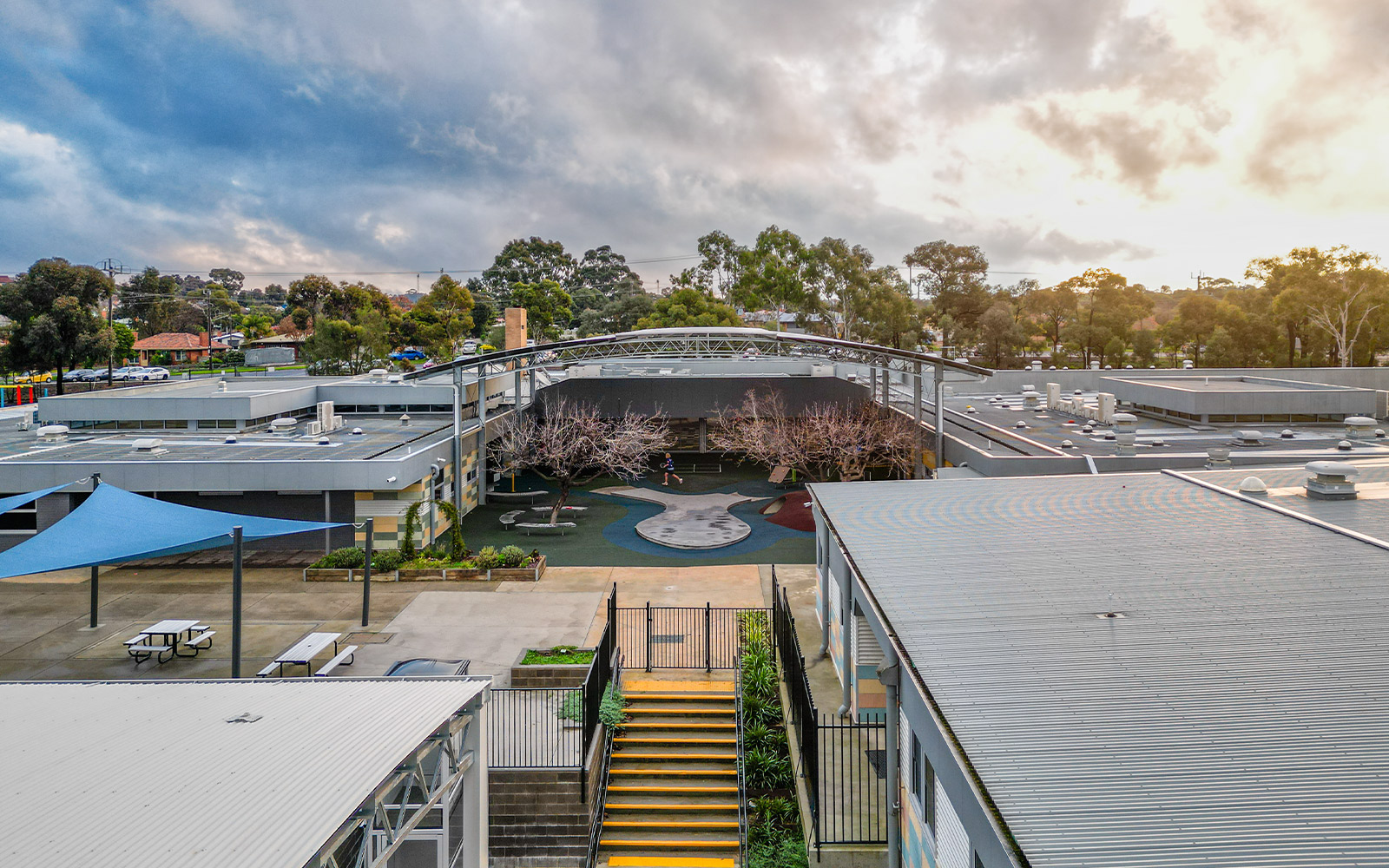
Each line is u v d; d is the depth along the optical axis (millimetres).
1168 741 8555
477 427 41094
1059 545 16328
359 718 10172
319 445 35688
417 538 31906
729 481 47438
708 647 21438
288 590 27375
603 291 175750
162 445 33969
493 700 19062
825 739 17703
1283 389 44156
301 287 119812
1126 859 6727
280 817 7633
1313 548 15641
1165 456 30609
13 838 7223
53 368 75500
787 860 14609
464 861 11602
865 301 107500
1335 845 6812
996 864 7484
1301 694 9516
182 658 21797
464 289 108000
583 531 36312
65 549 19484
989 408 48938
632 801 17172
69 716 10242
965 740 8688
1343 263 75812
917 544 16641
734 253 133750
